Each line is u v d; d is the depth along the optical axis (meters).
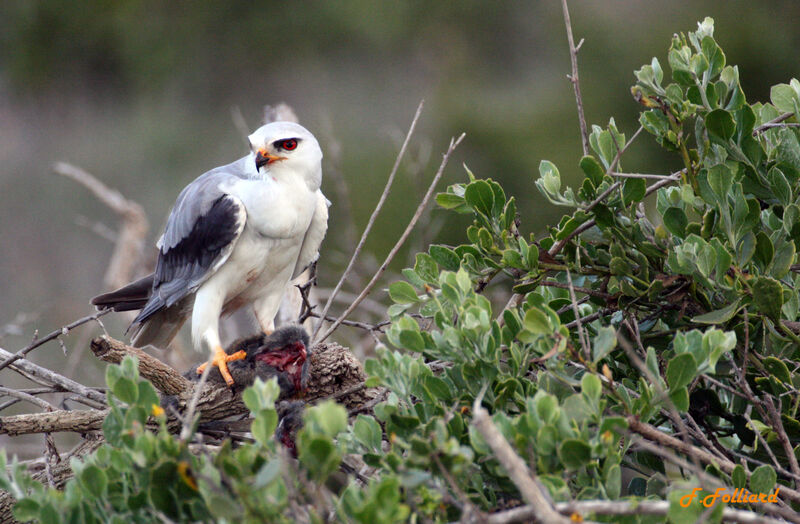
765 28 26.31
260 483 4.80
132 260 14.10
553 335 6.05
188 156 30.47
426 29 30.75
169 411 7.91
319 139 27.81
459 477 5.68
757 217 6.78
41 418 7.55
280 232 9.60
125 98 31.95
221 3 31.28
